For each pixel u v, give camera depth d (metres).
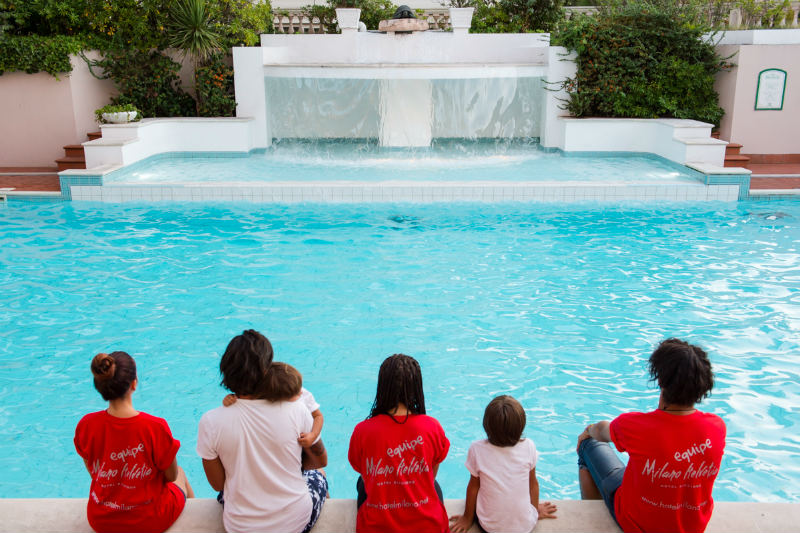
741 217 10.13
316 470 3.29
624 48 14.09
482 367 5.56
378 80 15.30
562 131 14.65
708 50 14.23
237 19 15.05
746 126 14.07
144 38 14.75
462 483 4.12
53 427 4.70
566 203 10.98
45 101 13.67
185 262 8.17
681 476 2.74
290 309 6.76
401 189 11.00
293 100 16.52
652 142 14.20
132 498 2.87
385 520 2.80
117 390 2.73
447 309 6.76
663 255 8.41
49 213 10.41
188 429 4.65
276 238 9.13
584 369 5.54
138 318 6.54
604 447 3.43
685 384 2.69
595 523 3.05
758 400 5.01
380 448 2.76
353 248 8.70
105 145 12.13
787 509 3.12
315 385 5.24
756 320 6.45
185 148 14.40
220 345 5.95
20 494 3.99
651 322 6.44
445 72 13.77
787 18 15.40
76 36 14.17
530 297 7.09
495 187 11.03
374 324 6.39
